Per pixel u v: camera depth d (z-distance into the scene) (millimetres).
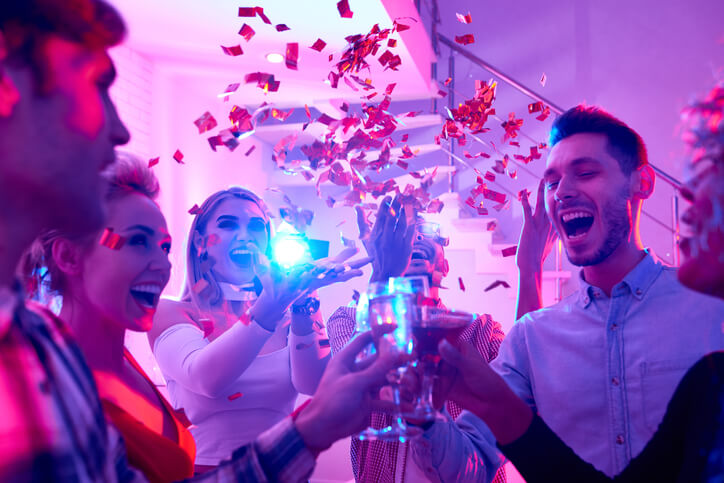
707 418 829
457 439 1384
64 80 683
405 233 1590
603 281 1505
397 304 1038
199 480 933
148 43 3967
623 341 1429
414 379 1067
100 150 736
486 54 5492
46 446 622
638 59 5262
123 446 897
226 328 1939
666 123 5125
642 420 1367
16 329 678
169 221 4363
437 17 4887
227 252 1977
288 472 920
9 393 623
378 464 1668
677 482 855
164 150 4379
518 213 5004
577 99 5305
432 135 5137
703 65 5137
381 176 5105
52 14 670
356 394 957
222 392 1759
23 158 661
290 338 1822
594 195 1451
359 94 4641
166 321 1882
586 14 5391
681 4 5246
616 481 1034
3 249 678
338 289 5043
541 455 1085
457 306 4355
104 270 1146
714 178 691
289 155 5469
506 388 1104
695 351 1357
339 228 5215
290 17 3498
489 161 5129
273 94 4770
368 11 3379
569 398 1452
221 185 5008
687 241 736
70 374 734
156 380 3781
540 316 1586
